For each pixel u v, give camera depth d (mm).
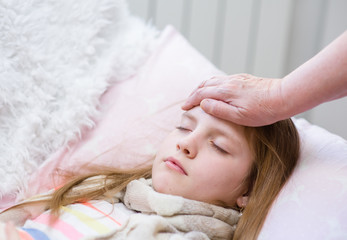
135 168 1021
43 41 1067
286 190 832
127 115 1074
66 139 1021
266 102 801
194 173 837
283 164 875
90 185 940
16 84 1014
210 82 897
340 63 719
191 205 826
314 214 757
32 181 982
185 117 900
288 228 762
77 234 779
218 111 845
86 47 1103
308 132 985
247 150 868
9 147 987
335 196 765
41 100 1026
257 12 1585
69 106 1040
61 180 992
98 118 1073
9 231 697
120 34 1188
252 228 814
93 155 1019
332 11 1549
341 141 908
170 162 851
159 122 1066
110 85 1129
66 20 1105
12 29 1029
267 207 833
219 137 851
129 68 1146
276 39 1600
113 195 903
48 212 863
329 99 765
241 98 828
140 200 843
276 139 898
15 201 972
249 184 891
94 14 1130
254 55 1619
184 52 1201
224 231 833
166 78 1132
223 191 860
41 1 1090
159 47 1215
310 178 820
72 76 1070
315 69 751
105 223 806
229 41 1611
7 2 1031
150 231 737
